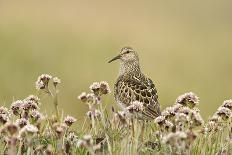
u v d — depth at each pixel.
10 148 8.70
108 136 9.83
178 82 30.50
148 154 9.40
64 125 9.48
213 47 37.31
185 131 9.13
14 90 26.53
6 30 35.72
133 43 37.19
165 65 33.03
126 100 12.00
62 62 31.89
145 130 10.77
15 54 31.53
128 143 9.25
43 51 33.12
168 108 10.05
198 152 9.50
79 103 23.27
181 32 41.19
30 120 10.04
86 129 10.56
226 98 29.73
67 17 41.72
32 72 29.98
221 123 10.02
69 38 36.38
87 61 33.03
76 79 30.06
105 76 31.22
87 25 40.50
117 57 13.35
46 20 40.09
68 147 9.38
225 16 47.78
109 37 38.06
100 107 10.68
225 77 32.53
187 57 34.59
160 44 37.03
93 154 8.62
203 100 28.98
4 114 9.63
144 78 12.51
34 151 9.22
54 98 10.59
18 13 40.59
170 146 9.23
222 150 9.58
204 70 32.44
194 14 48.22
